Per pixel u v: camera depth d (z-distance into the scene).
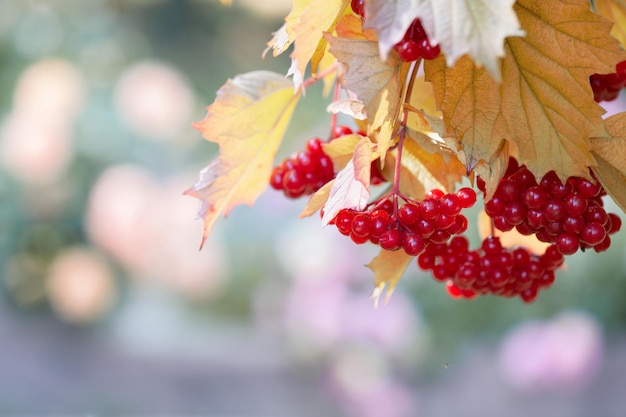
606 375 2.14
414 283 2.07
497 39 0.52
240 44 3.45
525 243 0.68
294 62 0.59
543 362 1.97
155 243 2.04
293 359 2.14
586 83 0.59
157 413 2.11
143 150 2.17
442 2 0.53
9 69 2.40
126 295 2.26
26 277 2.19
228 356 2.29
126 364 2.26
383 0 0.53
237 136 0.68
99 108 2.16
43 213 2.13
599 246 0.63
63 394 2.15
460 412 2.00
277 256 2.40
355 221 0.59
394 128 0.60
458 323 2.06
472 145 0.59
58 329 2.33
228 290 2.51
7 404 2.09
